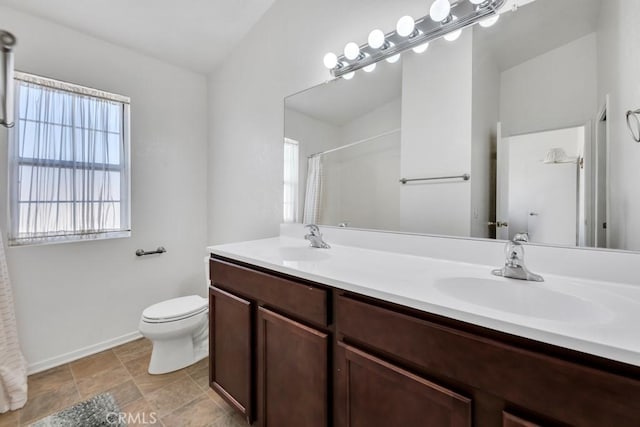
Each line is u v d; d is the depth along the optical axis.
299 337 1.06
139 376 1.76
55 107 1.82
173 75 2.39
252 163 2.17
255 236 2.17
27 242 1.75
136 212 2.20
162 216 2.35
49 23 1.78
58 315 1.87
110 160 2.08
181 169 2.46
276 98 1.97
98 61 1.99
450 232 1.27
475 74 1.19
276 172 1.99
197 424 1.39
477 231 1.19
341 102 1.63
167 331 1.72
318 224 1.76
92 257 2.01
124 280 2.16
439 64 1.28
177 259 2.45
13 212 1.70
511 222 1.12
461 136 1.23
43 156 1.79
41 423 1.39
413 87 1.37
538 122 1.06
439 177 1.29
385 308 0.82
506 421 0.61
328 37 1.66
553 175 1.03
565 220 1.01
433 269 1.09
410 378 0.76
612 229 0.93
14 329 1.57
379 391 0.83
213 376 1.49
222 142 2.44
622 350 0.50
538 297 0.88
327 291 0.98
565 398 0.55
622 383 0.50
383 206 1.49
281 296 1.12
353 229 1.60
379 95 1.49
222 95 2.43
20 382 1.51
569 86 1.00
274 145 2.00
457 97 1.24
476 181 1.19
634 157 0.89
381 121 1.49
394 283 0.90
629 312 0.68
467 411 0.66
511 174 1.11
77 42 1.89
